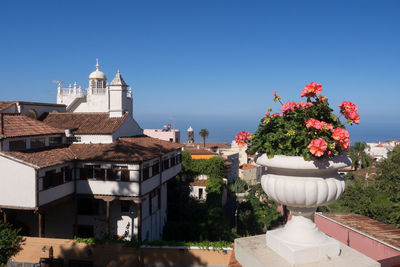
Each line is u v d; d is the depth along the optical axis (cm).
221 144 9369
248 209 4353
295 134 402
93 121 3158
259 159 435
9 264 2070
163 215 3262
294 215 434
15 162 2145
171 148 3244
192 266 2033
